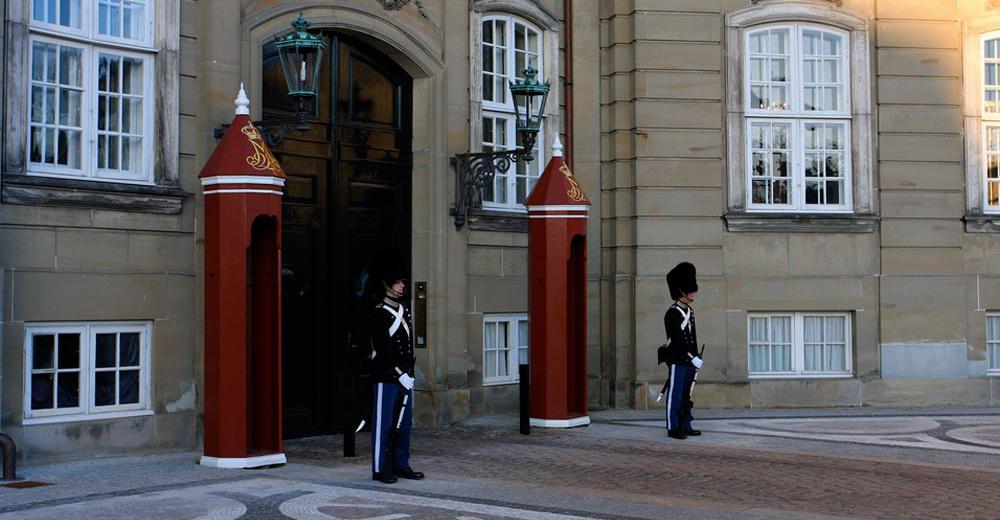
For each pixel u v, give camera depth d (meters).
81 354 10.84
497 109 15.55
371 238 13.95
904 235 16.72
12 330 10.20
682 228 16.20
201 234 11.73
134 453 11.12
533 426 13.85
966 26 17.03
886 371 16.59
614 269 16.41
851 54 16.80
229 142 10.52
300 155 13.08
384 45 13.86
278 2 12.57
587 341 15.69
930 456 11.78
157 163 11.50
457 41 14.70
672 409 13.03
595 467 10.95
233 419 10.46
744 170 16.45
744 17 16.50
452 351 14.45
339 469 10.70
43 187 10.47
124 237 11.12
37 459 10.38
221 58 11.91
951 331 16.75
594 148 16.55
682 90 16.30
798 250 16.50
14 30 10.36
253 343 10.85
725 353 16.20
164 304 11.43
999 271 17.00
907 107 16.84
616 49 16.48
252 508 8.63
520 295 15.61
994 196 17.09
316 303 13.19
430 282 14.29
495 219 15.16
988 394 16.78
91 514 8.30
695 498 9.37
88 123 11.06
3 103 10.24
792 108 16.69
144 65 11.49
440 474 10.48
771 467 10.99
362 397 13.66
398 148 14.33
